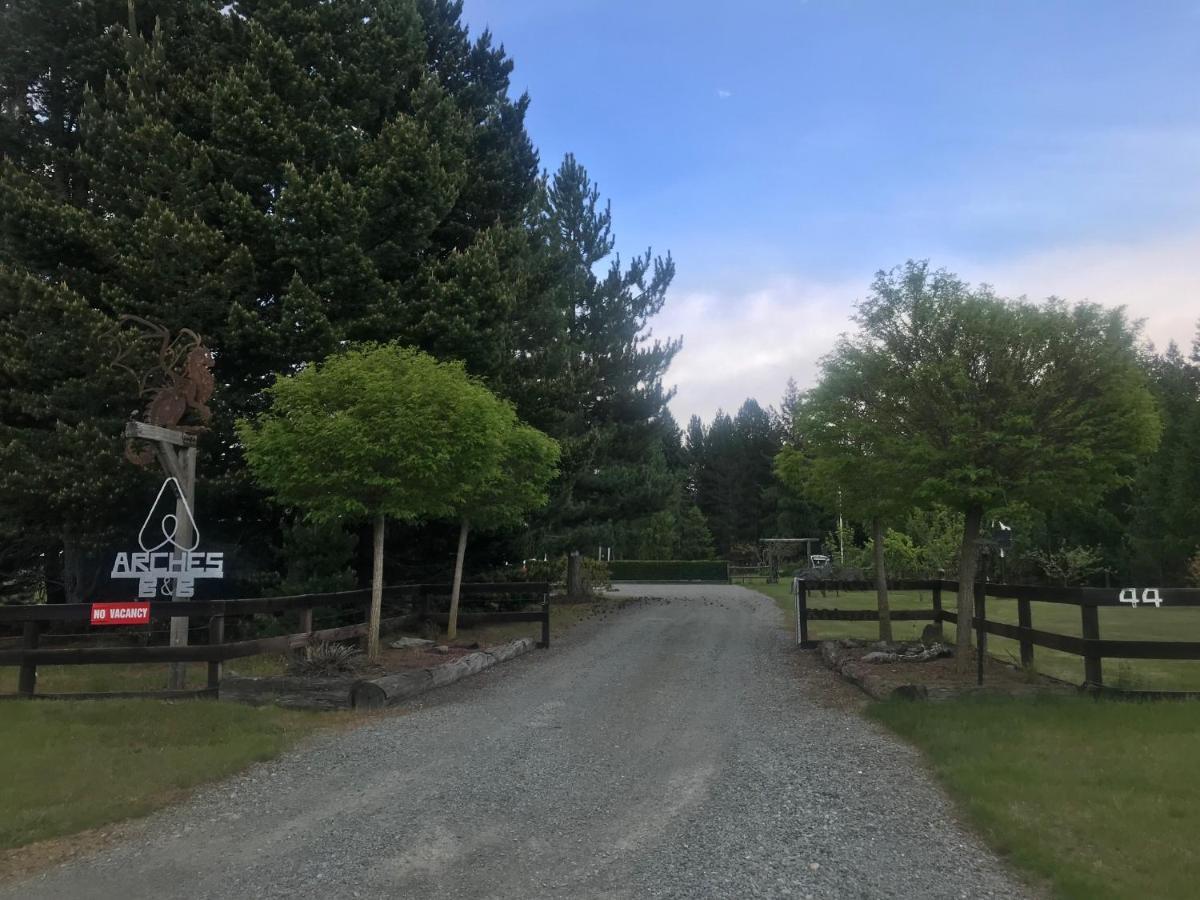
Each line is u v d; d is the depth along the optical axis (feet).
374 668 38.29
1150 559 109.50
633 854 17.58
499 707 33.42
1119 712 28.63
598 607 87.56
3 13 55.57
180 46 57.88
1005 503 34.17
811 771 23.85
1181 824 18.38
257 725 29.40
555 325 78.59
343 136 56.85
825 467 40.63
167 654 34.19
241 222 52.34
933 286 35.73
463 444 39.40
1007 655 44.21
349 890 15.87
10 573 66.03
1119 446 33.68
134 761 24.53
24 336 49.55
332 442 37.70
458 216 67.36
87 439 48.19
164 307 49.83
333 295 53.83
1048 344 33.30
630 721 30.68
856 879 16.26
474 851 17.80
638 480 98.27
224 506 55.16
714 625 67.82
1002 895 15.49
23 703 32.60
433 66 73.05
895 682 35.14
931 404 34.65
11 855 17.90
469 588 54.95
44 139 59.00
